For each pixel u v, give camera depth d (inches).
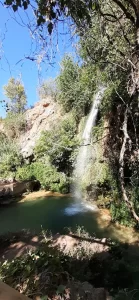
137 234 273.7
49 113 691.4
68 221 339.6
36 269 117.1
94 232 291.0
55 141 534.3
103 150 374.6
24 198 491.8
